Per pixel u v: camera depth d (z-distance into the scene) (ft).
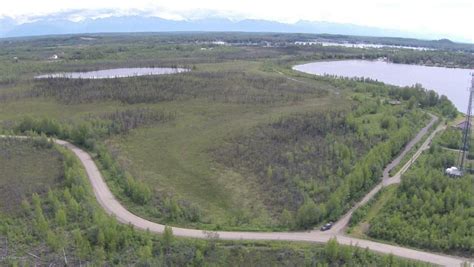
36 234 276.00
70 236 273.75
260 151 419.13
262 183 361.71
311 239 277.23
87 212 297.74
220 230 290.97
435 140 449.89
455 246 264.11
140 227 290.76
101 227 273.54
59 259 253.44
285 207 321.73
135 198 326.24
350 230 288.30
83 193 319.88
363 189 340.39
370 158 369.50
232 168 393.09
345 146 396.16
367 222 298.15
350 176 334.65
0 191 330.95
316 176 361.51
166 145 451.53
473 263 251.39
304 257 258.16
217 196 349.82
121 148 439.63
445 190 311.88
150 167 400.67
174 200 326.24
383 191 339.98
